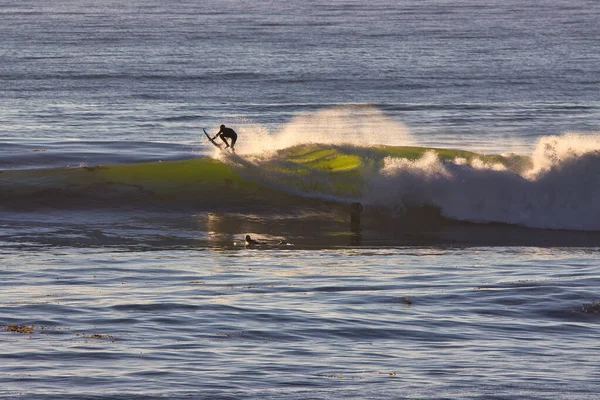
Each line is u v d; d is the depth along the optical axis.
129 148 129.25
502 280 60.41
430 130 159.75
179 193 89.12
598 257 71.38
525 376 39.38
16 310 49.50
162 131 155.00
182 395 36.12
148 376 38.41
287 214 86.62
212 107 191.12
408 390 37.22
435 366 40.75
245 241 76.88
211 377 38.47
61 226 80.25
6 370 38.78
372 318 49.19
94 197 87.69
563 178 87.94
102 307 50.62
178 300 52.75
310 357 41.84
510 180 88.31
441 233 82.62
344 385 37.75
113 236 77.50
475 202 88.44
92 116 172.88
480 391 37.22
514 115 178.75
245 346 43.34
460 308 51.91
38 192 88.12
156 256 69.94
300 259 69.44
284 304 52.19
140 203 86.81
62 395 35.84
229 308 50.81
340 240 78.50
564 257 71.38
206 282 59.25
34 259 67.62
